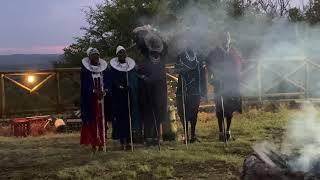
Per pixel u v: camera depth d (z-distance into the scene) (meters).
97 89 8.43
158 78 8.92
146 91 8.90
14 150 9.20
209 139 10.03
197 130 11.05
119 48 8.76
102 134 8.55
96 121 8.48
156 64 8.94
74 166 7.73
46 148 9.42
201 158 8.05
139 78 8.88
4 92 13.27
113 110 8.72
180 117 9.41
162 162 7.83
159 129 9.05
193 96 9.33
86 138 8.52
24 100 13.49
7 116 13.29
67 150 9.11
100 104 8.49
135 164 7.73
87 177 7.18
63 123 12.34
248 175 5.40
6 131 11.94
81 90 8.47
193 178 7.11
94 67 8.44
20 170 7.70
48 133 12.05
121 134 8.74
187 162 7.86
